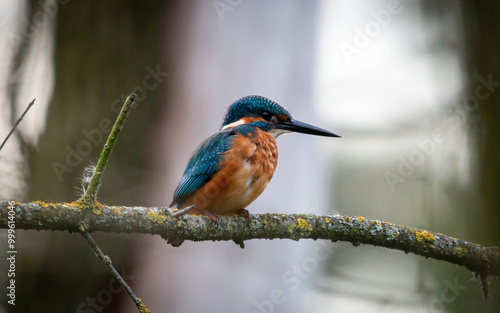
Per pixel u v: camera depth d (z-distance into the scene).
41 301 9.87
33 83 11.09
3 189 10.33
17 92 10.91
